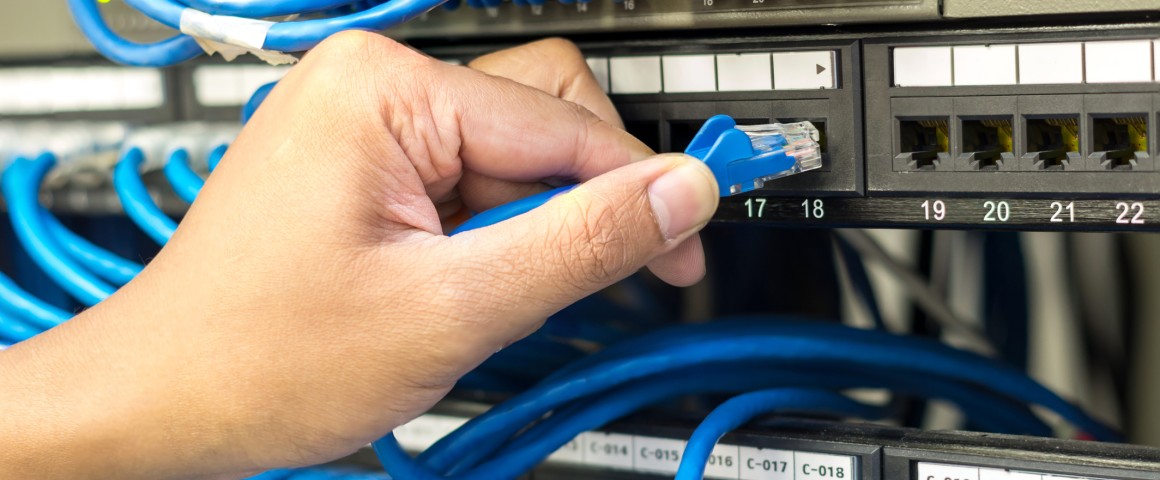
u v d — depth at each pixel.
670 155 0.44
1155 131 0.45
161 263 0.47
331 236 0.44
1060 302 0.81
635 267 0.45
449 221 0.57
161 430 0.47
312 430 0.46
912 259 0.85
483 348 0.45
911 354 0.63
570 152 0.49
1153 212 0.46
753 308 0.85
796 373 0.66
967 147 0.52
